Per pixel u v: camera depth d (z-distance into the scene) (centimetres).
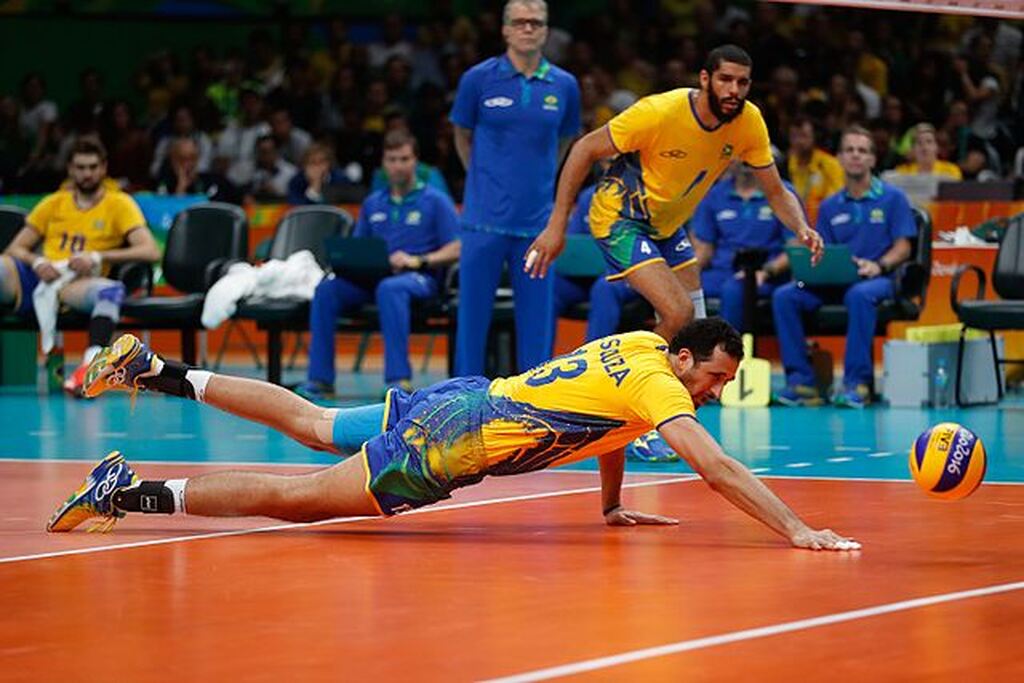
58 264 3572
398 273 3484
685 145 2238
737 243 3538
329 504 1695
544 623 1277
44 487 2158
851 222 3453
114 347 1834
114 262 3619
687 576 1478
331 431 1772
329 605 1353
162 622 1288
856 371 3400
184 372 1825
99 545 1666
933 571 1498
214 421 3128
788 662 1138
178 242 3725
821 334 3512
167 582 1459
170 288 4231
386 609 1335
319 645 1204
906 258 3428
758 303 3512
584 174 2278
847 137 3434
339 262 3453
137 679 1108
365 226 3594
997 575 1477
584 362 1686
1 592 1415
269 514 1719
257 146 4950
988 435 2817
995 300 3603
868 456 2498
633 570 1511
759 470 2322
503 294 3484
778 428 2953
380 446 1683
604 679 1094
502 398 1684
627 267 2298
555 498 2025
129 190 4828
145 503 1730
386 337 3441
